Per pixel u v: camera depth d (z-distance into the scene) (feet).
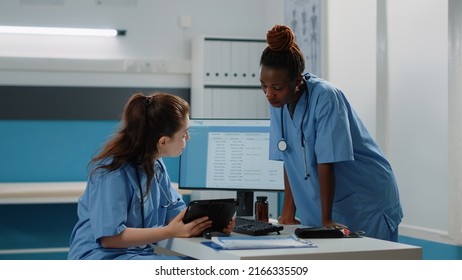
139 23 15.62
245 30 16.29
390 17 11.34
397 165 11.28
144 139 6.64
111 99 15.48
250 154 8.37
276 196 14.98
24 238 15.19
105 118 15.46
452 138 9.76
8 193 12.48
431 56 10.42
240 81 15.23
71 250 6.75
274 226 6.77
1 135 14.93
